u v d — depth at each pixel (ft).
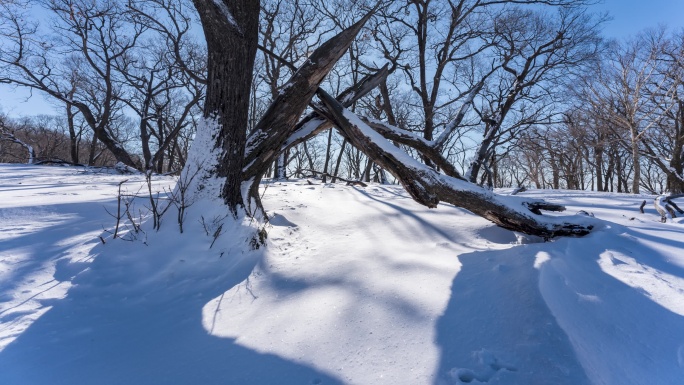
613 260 11.08
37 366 6.88
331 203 22.48
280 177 44.98
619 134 68.59
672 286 9.37
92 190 24.90
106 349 7.59
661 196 19.22
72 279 10.53
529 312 7.59
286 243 14.73
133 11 49.47
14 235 13.19
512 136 54.19
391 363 6.70
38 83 53.72
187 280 11.28
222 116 14.42
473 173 29.71
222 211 13.73
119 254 11.84
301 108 17.13
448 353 6.86
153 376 6.66
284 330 8.11
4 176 34.99
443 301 8.86
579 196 29.94
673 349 6.97
